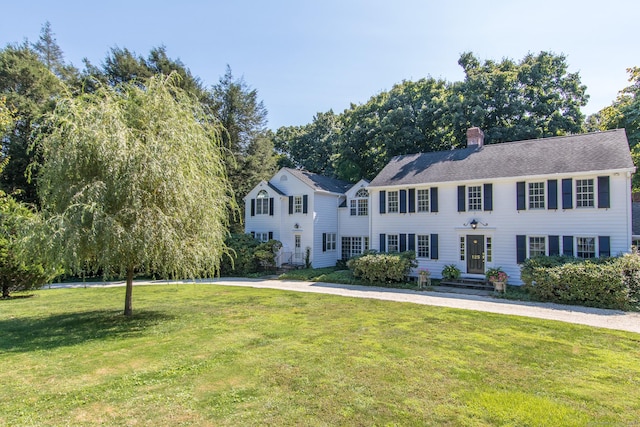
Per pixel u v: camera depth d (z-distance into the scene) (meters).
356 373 6.38
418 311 11.87
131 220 9.66
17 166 25.67
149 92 10.79
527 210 17.06
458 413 4.95
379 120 30.81
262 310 12.18
